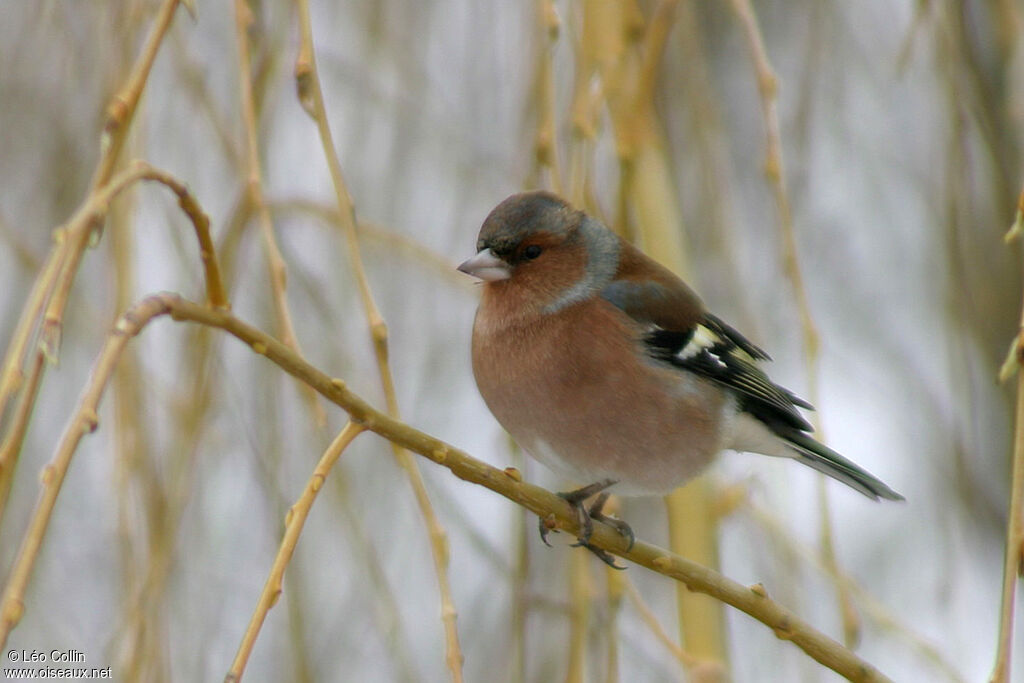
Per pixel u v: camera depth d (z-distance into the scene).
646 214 9.80
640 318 9.11
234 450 9.35
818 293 13.39
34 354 5.07
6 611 4.46
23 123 9.73
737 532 11.95
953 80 9.77
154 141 9.91
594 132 8.54
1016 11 10.34
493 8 11.08
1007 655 4.98
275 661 9.37
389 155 10.62
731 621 11.31
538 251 9.07
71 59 9.69
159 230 10.04
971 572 11.38
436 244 10.95
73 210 9.51
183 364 9.03
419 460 10.34
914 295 13.40
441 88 11.30
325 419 7.99
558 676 9.16
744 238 11.84
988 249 11.23
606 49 8.95
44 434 9.53
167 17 6.19
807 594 10.35
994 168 10.78
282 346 5.93
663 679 10.31
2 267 9.95
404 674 8.75
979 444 10.86
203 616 8.96
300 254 10.43
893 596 12.30
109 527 8.52
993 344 11.34
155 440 8.38
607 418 8.91
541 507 7.47
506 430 9.24
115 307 8.30
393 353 10.41
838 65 11.63
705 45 12.07
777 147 7.89
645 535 10.96
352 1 10.86
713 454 9.30
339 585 9.91
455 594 11.04
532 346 8.95
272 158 10.24
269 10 9.12
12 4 9.94
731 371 9.36
